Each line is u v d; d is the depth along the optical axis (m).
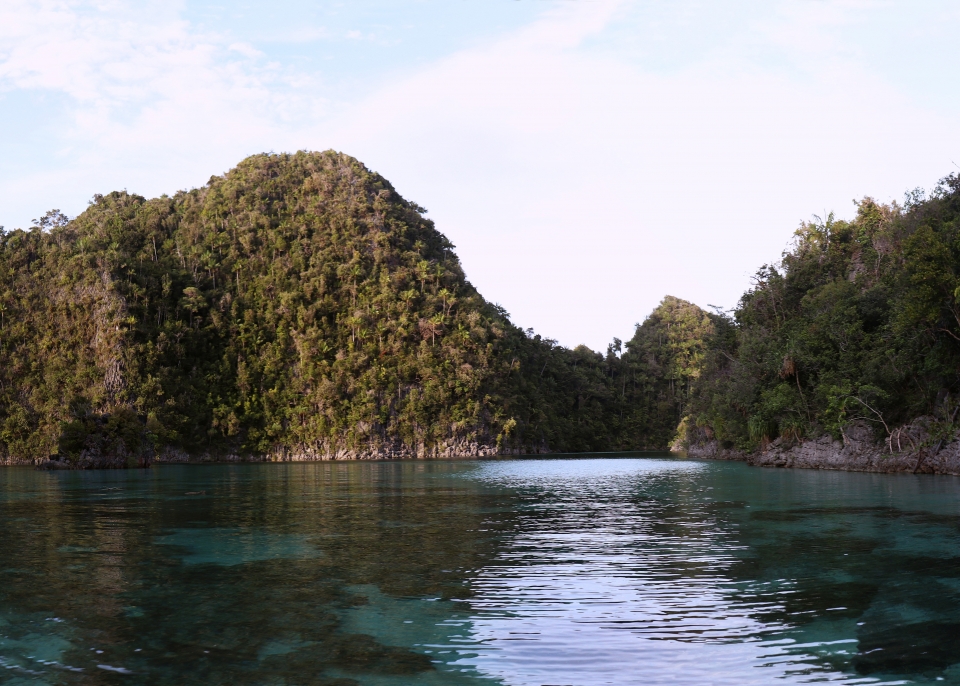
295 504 35.31
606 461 99.25
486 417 149.50
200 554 20.25
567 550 20.39
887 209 85.75
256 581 16.59
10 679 10.57
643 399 193.75
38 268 153.62
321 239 169.75
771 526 24.67
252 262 168.88
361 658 11.30
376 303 158.75
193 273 163.50
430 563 18.56
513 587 15.68
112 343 139.88
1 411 138.25
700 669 10.55
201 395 147.50
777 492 37.59
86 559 19.59
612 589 15.39
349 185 187.00
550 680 10.22
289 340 156.38
